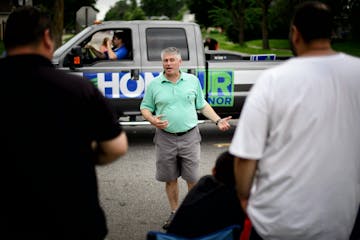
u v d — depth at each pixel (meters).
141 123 8.04
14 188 2.12
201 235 3.10
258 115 2.25
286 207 2.31
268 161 2.32
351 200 2.38
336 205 2.33
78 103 2.18
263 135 2.28
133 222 5.00
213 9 65.75
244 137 2.28
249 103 2.28
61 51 8.01
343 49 37.06
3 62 2.20
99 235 2.28
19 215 2.13
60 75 2.20
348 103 2.28
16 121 2.12
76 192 2.16
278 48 47.81
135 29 8.12
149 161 7.48
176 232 3.14
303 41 2.36
